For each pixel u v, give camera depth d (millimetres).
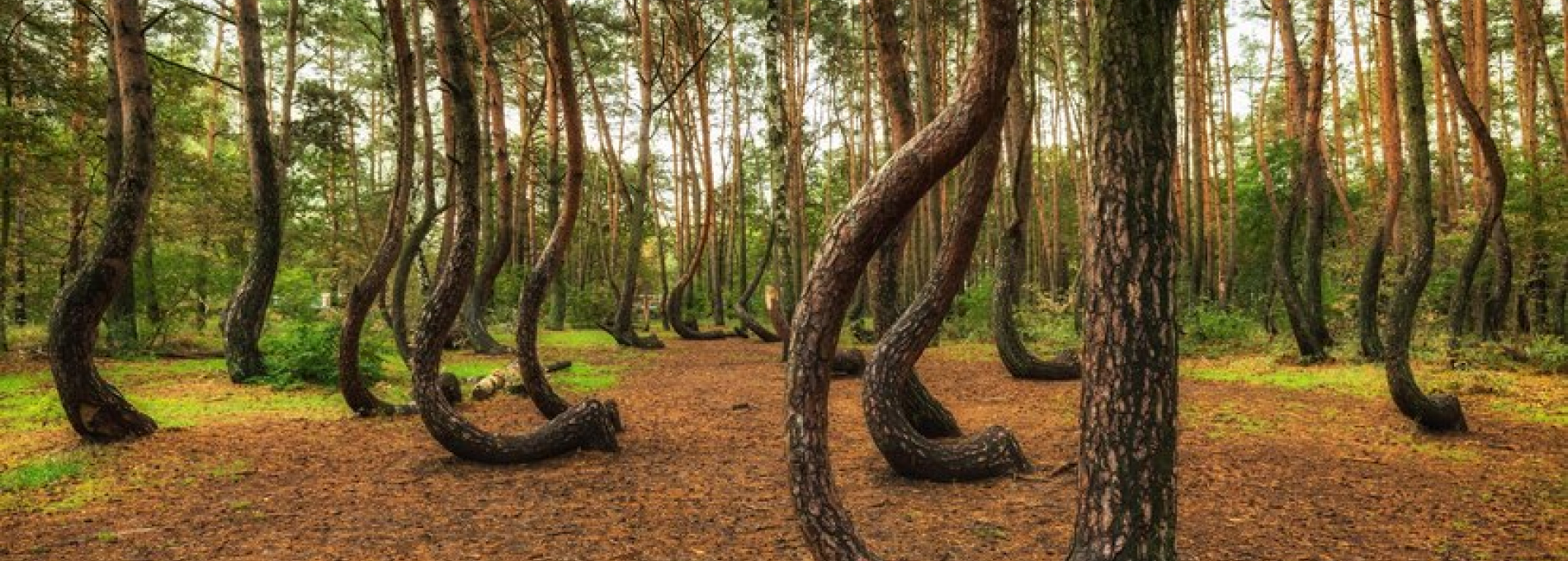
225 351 11820
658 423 9109
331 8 26047
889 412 6371
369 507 5535
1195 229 22469
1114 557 2818
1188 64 22531
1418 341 14750
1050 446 7594
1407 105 8586
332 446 7562
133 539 4789
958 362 15539
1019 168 11039
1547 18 20328
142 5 19016
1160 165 2828
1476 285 17500
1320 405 9797
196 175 17734
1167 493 2832
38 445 7500
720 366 15859
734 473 6656
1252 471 6559
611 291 28438
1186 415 9219
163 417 8820
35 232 17531
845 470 6758
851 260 3039
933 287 6629
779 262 25219
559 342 21359
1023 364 12797
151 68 16297
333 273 22625
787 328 16734
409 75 9305
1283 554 4555
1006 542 4773
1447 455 7094
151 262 16734
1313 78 14477
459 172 7230
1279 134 32281
